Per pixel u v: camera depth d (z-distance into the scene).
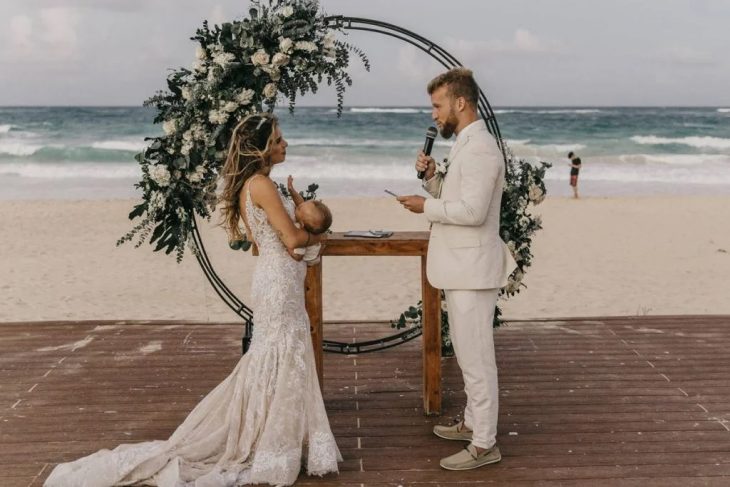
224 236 12.47
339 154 26.77
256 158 3.44
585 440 3.86
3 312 7.88
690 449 3.75
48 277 9.55
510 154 4.82
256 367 3.45
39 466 3.60
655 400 4.41
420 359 5.25
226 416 3.51
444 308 5.05
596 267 10.23
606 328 5.96
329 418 4.19
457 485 3.40
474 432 3.58
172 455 3.40
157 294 8.73
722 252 11.28
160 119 4.30
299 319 3.51
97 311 7.96
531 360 5.17
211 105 4.16
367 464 3.61
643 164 25.78
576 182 17.62
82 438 3.93
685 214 14.86
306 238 3.42
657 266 10.31
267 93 4.21
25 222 13.54
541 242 12.09
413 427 4.06
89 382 4.79
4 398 4.51
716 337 5.69
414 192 18.61
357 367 5.09
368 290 8.79
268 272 3.44
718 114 57.62
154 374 4.95
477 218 3.30
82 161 24.73
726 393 4.52
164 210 4.40
